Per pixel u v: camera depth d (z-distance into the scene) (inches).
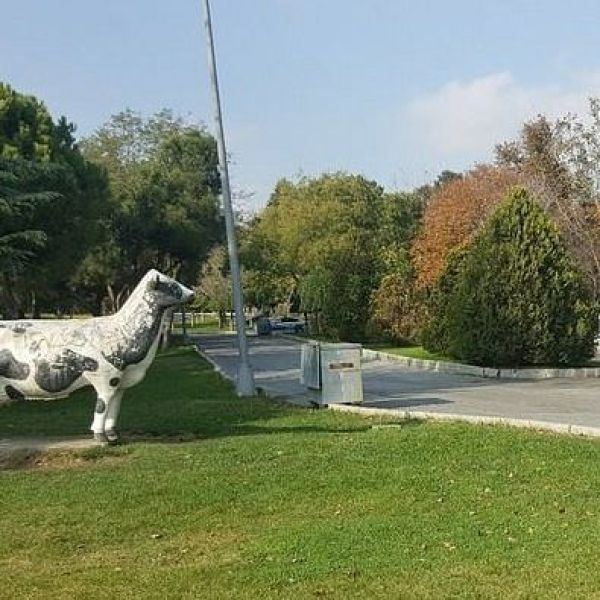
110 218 1831.9
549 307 936.3
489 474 369.7
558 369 907.4
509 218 961.5
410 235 1999.3
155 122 2169.0
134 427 535.8
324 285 1574.8
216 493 351.3
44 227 1115.3
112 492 357.7
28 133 1210.0
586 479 358.0
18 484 378.3
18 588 253.3
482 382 848.9
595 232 1360.7
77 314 2418.8
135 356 461.1
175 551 286.7
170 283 467.8
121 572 265.4
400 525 298.4
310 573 253.6
